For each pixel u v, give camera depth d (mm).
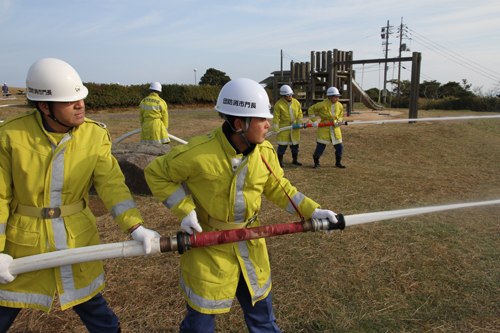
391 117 16234
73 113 1839
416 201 5336
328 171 7348
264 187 2154
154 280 3154
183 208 1849
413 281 3145
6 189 1842
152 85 7793
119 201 1956
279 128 7832
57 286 1909
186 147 1884
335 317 2693
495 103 22578
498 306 2801
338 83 16938
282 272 3297
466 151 9383
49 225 1895
